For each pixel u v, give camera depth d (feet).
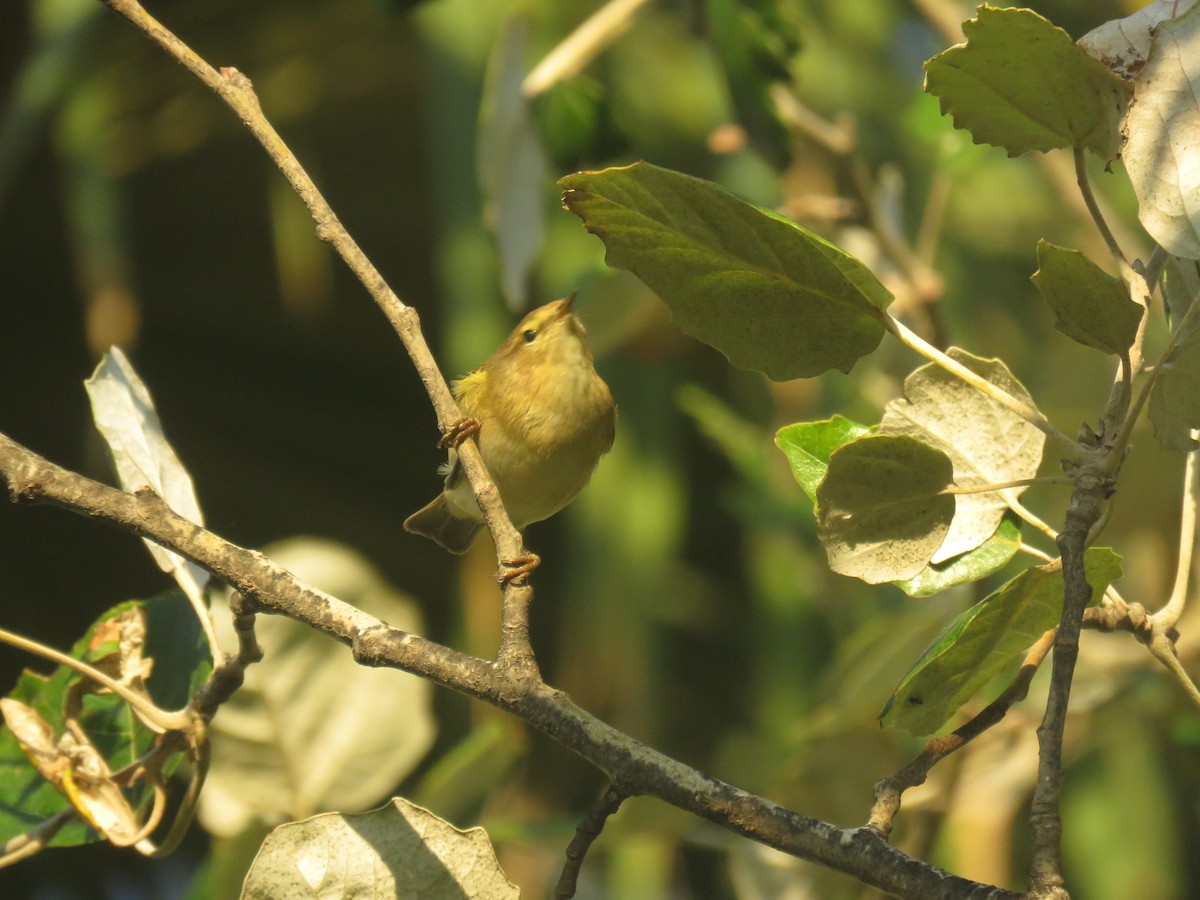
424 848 11.37
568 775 34.94
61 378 39.06
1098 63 10.46
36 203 37.76
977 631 10.79
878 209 22.36
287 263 39.60
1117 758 32.07
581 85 21.99
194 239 41.70
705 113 34.73
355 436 42.27
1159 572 24.41
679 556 41.01
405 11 22.57
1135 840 31.40
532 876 27.27
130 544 39.29
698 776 9.76
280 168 12.24
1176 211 10.21
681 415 34.91
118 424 13.64
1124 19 10.99
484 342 31.09
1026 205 32.76
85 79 33.94
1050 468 23.48
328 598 10.89
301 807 16.96
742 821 9.47
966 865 22.71
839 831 9.34
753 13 22.44
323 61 40.63
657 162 34.32
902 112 32.96
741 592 41.96
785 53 22.56
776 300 10.78
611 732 10.03
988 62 10.56
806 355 10.96
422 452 42.45
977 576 11.46
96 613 39.45
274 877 11.24
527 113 22.11
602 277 22.82
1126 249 23.80
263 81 40.78
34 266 38.78
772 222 10.20
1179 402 10.28
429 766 34.76
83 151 32.83
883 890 9.05
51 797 13.65
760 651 31.71
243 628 11.55
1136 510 24.13
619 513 32.12
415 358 12.36
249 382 42.16
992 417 11.76
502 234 22.65
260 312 42.06
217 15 40.14
